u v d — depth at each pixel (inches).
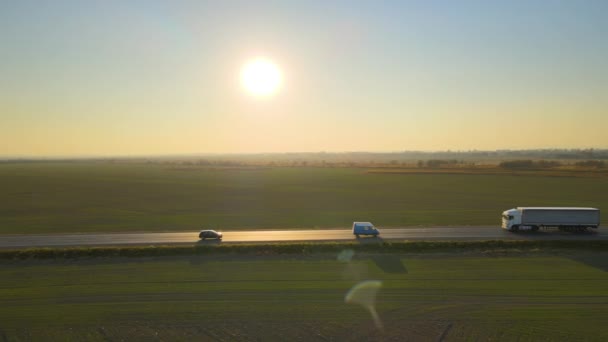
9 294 1427.2
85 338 1122.0
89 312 1278.3
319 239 2158.0
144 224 2874.0
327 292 1430.9
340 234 2300.7
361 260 1801.2
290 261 1800.0
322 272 1643.7
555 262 1743.4
